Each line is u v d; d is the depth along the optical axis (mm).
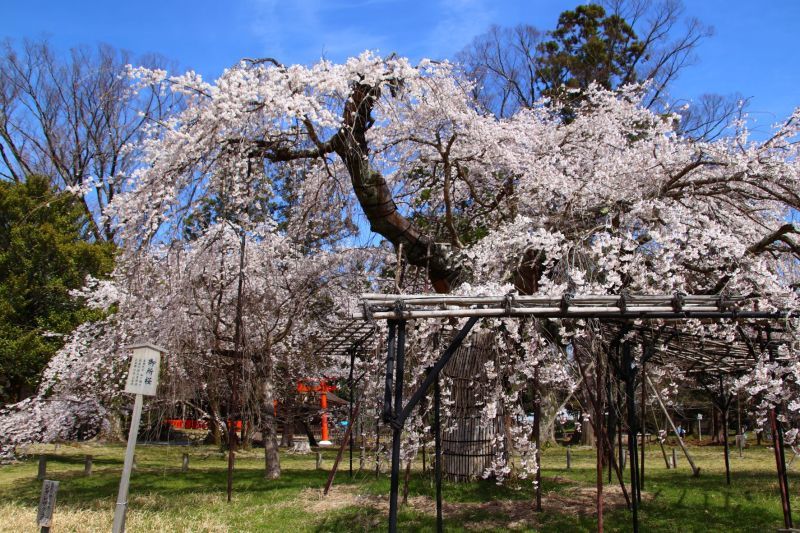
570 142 9258
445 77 7871
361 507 7203
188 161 6578
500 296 4254
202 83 6359
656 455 14953
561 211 7875
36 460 13219
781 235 5980
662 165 7133
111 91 18203
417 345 6641
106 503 7652
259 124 6691
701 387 11312
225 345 10258
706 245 6105
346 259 10188
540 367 6277
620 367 6848
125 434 17594
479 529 6117
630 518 6555
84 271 14141
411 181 9719
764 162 6422
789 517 5266
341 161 8641
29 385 13938
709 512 6961
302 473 11062
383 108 8031
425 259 8266
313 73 6594
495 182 9578
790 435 5418
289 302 10367
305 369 12180
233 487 9078
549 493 8055
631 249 5977
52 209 14461
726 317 4238
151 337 8031
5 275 13844
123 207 6445
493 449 8703
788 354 4781
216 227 8508
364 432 8891
